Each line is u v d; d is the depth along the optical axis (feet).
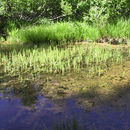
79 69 11.35
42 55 14.11
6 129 5.79
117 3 24.73
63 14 28.45
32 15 30.73
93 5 27.12
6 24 26.73
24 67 11.93
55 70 11.23
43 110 6.81
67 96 7.89
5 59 13.80
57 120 6.19
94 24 22.15
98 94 8.03
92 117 6.33
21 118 6.35
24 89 8.66
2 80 9.80
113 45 17.81
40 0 29.68
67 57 13.98
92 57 13.83
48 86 8.96
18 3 27.66
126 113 6.54
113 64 12.12
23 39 20.38
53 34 20.48
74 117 6.35
